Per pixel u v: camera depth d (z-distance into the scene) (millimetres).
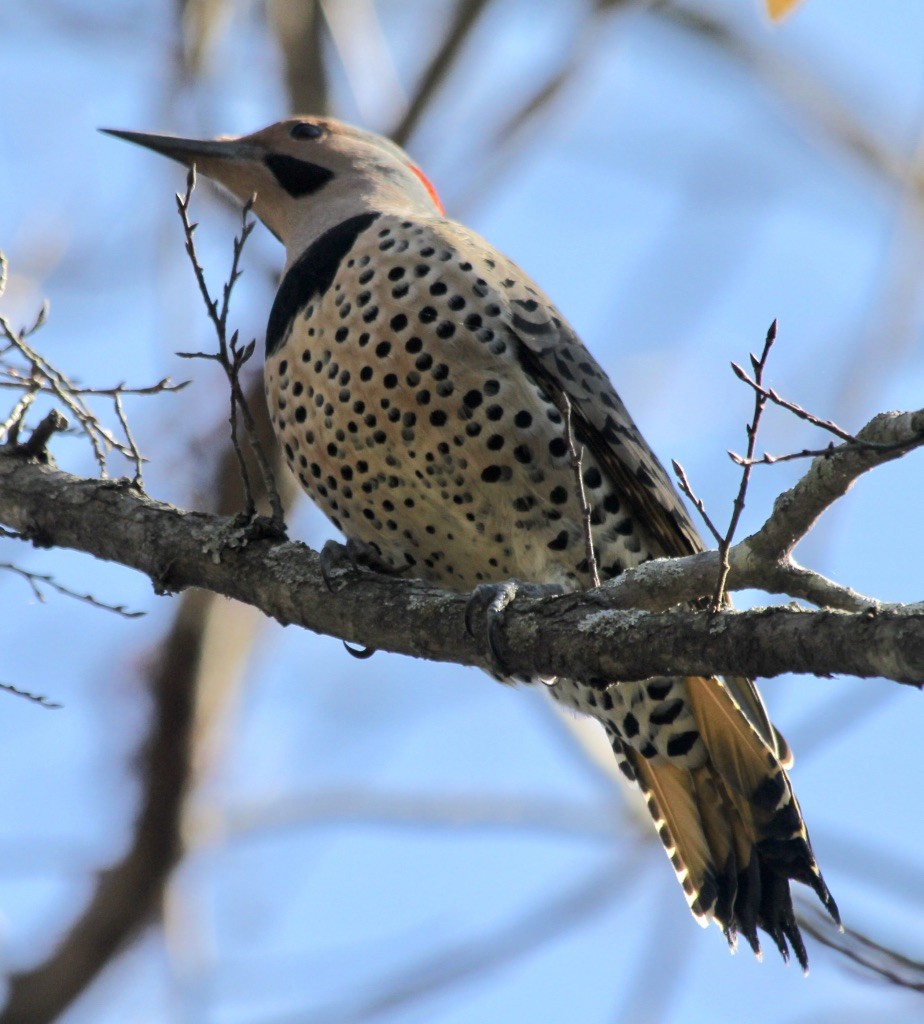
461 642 8258
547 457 10125
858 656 6430
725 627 6941
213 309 8109
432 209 12875
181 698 12891
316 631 8805
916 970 9055
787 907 9992
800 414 7020
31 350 9000
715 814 10359
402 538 10602
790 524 7316
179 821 12695
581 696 10438
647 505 10477
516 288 10438
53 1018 12352
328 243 10805
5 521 9406
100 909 12508
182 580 9039
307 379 10422
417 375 10070
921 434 6902
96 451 9312
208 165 12602
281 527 9000
